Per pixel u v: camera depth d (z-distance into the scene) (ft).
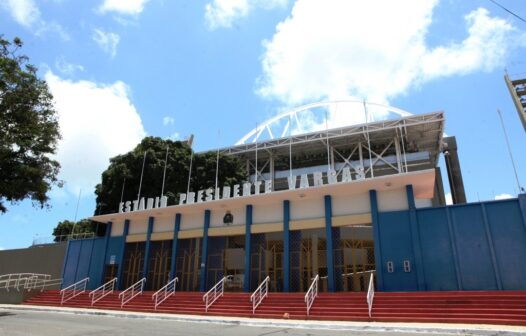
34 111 74.95
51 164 82.17
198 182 146.82
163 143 149.48
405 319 51.08
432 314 50.90
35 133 74.69
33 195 79.77
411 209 68.54
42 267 126.41
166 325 54.44
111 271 104.17
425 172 65.51
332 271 71.00
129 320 62.28
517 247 59.57
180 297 77.92
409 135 176.35
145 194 138.10
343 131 174.60
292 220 79.61
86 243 112.57
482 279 60.44
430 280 63.67
